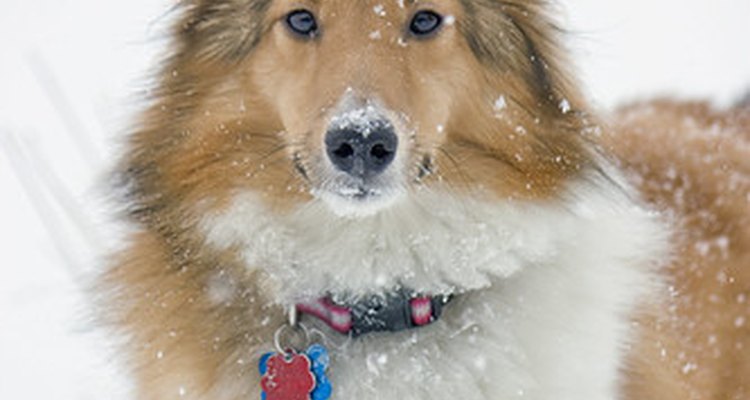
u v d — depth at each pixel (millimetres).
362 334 5254
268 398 5047
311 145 5141
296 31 5250
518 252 5383
